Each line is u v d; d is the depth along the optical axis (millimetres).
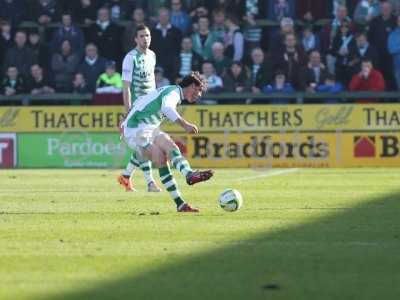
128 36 61062
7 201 35531
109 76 58094
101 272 20594
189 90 31047
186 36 61594
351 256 22500
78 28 61156
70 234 26109
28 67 60438
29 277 20078
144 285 19266
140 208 32625
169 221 28797
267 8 62656
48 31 65062
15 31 63750
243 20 62031
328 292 18594
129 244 24250
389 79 59281
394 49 58906
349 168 54281
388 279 19844
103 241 24781
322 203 34156
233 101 58500
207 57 59594
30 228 27391
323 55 60000
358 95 57562
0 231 26750
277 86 57906
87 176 49000
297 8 62844
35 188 41625
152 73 39531
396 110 55625
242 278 19938
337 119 55688
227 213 30859
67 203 34625
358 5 61062
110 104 57750
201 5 62531
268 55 58625
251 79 58906
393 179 45281
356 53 58906
